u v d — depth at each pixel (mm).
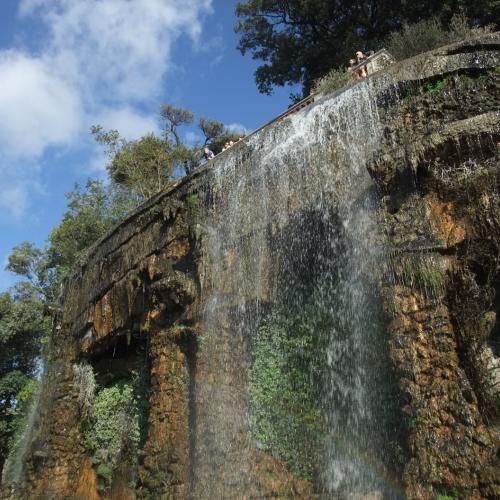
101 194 34531
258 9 32688
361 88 11273
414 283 8547
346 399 10039
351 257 10383
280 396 11430
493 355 8086
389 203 9414
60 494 17156
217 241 13477
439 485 7363
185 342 13172
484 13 24641
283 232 12266
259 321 12359
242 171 13516
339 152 11430
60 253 34656
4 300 34156
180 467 12039
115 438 16578
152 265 14891
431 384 7930
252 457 11281
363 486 9258
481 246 8375
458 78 10086
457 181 8875
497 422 7531
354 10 30031
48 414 19078
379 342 9438
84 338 18656
